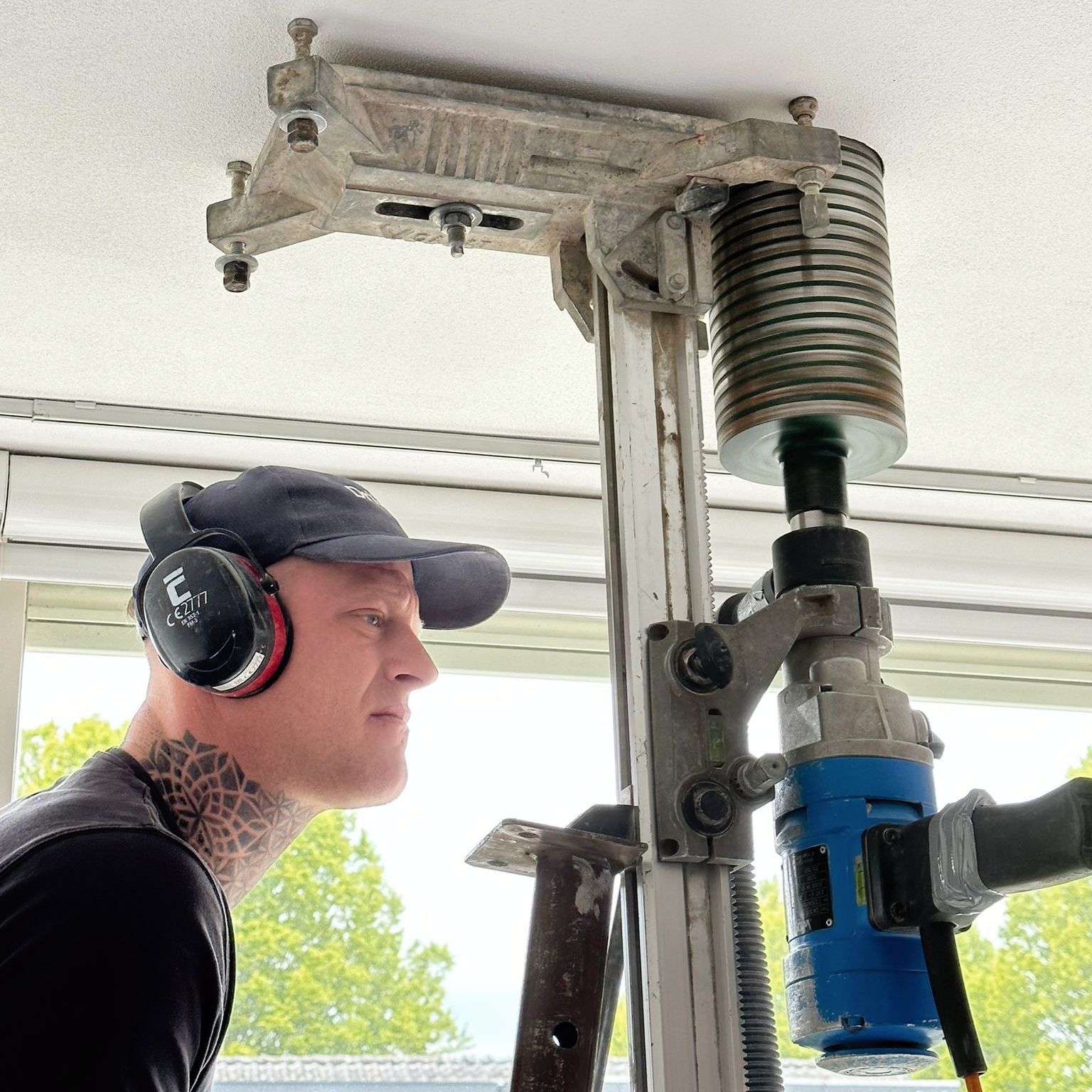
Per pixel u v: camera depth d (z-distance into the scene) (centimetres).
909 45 168
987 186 192
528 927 135
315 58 150
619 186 168
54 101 174
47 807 125
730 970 142
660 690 148
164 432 248
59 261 206
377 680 151
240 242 171
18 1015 106
